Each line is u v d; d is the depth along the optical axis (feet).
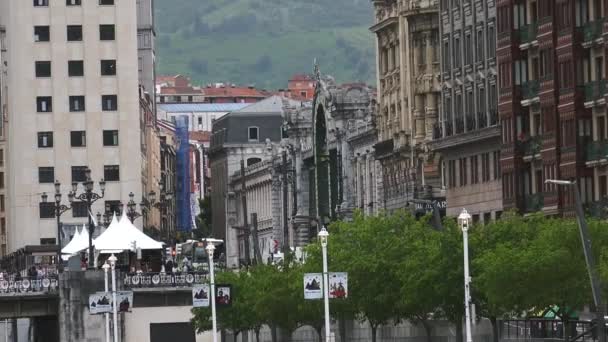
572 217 582.76
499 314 495.00
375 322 556.10
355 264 544.21
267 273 634.84
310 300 581.94
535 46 611.06
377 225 557.33
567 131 587.27
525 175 625.00
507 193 631.56
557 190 593.83
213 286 550.77
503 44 629.10
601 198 570.87
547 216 599.98
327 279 483.51
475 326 545.85
